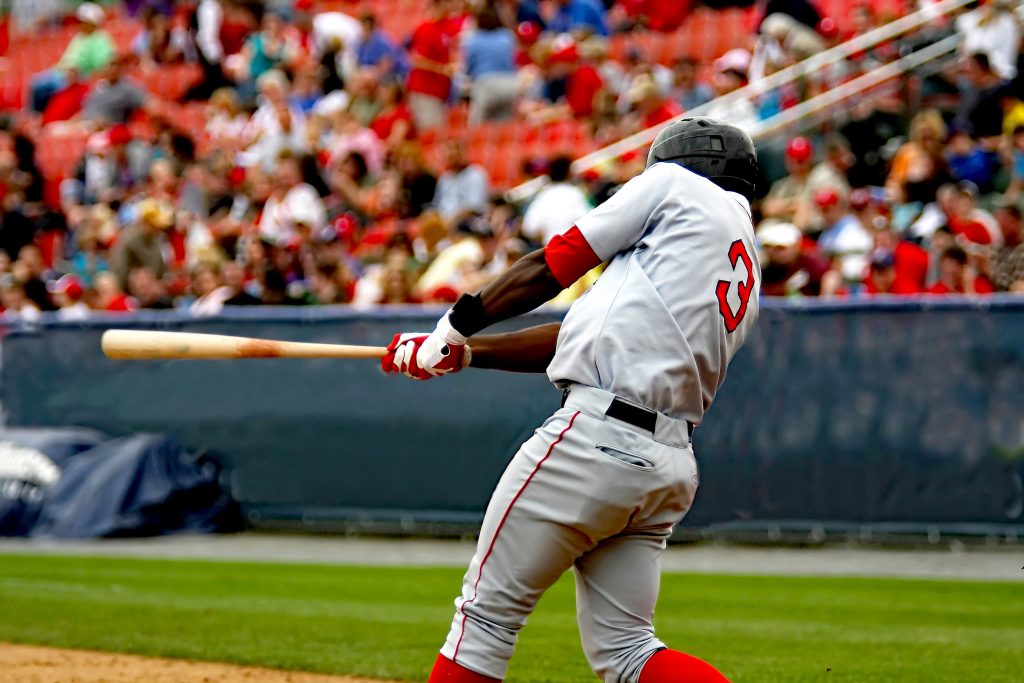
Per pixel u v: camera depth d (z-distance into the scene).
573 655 19.72
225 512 36.03
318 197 46.28
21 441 36.28
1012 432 29.47
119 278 43.06
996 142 40.00
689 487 11.43
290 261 40.38
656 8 54.06
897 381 30.30
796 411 31.08
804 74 43.91
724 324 11.23
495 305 11.37
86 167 57.09
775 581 27.00
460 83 53.56
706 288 11.06
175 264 46.41
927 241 35.34
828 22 47.25
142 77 66.19
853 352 30.59
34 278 43.44
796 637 21.16
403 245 39.41
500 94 51.31
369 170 49.16
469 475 33.56
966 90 41.09
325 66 55.19
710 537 31.78
